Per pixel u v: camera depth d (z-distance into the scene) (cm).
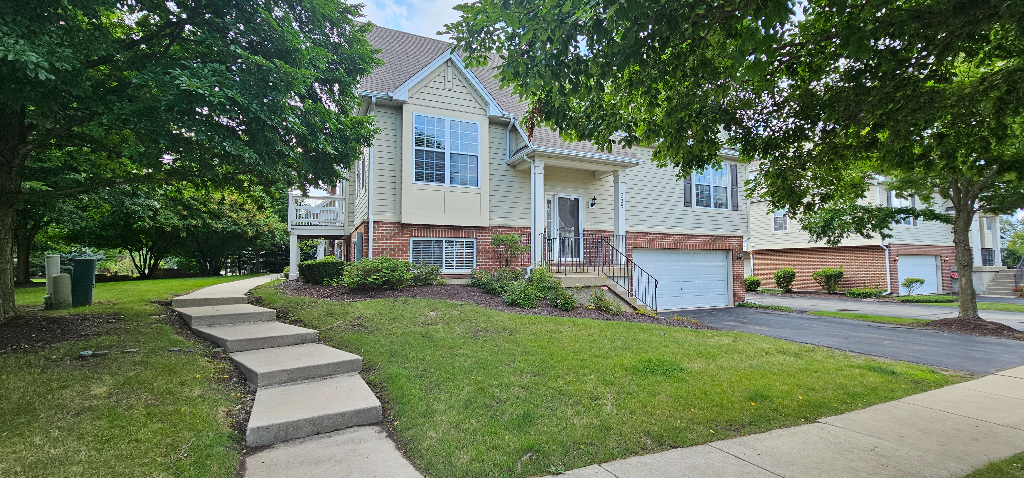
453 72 1167
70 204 1438
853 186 637
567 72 384
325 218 1476
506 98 1338
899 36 367
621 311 958
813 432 401
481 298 923
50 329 620
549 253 1258
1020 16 319
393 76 1191
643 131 538
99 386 434
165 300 945
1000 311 1443
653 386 480
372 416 407
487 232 1193
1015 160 478
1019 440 389
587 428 383
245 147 580
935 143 483
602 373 514
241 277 1997
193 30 620
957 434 401
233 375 503
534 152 1123
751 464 336
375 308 790
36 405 389
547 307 891
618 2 308
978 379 590
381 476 312
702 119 499
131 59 604
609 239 1334
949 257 2270
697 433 386
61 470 299
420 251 1133
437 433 371
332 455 343
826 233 1193
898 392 519
